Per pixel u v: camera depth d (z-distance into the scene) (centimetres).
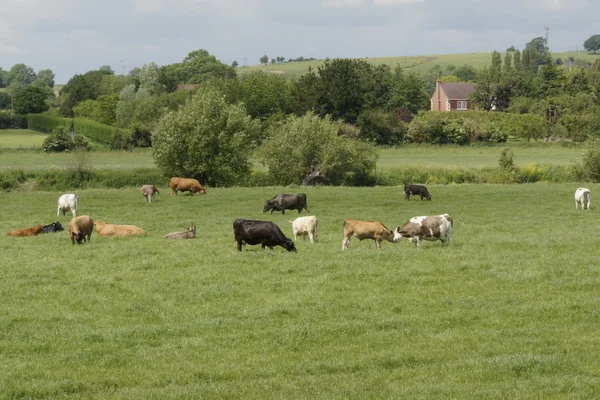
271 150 6950
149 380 1348
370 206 4519
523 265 2298
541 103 14250
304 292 2002
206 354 1502
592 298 1872
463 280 2131
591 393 1229
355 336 1620
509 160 7138
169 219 3788
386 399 1216
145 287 2078
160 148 6550
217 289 2044
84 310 1862
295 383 1316
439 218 2656
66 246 2770
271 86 13712
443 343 1555
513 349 1495
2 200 4856
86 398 1256
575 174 6738
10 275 2233
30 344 1570
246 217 3875
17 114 18288
